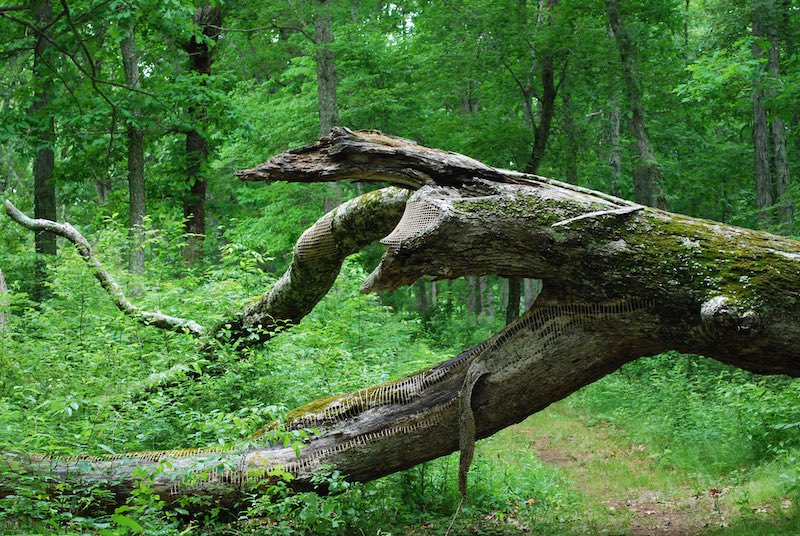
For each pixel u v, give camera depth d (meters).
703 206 25.39
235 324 8.73
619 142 24.41
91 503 5.73
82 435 5.53
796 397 8.52
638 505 7.84
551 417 15.19
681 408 12.15
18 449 5.66
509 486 7.78
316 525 5.75
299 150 6.21
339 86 22.20
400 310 29.08
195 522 5.91
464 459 5.90
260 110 23.52
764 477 7.88
